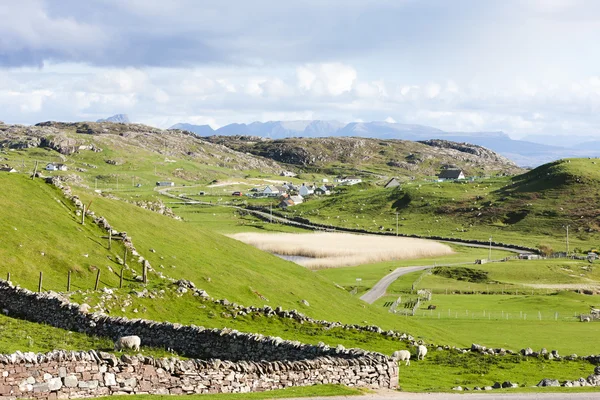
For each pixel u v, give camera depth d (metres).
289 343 39.72
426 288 162.50
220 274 83.50
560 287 168.88
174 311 58.94
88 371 26.64
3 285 54.69
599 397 33.69
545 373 49.44
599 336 95.31
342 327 62.38
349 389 32.00
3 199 74.88
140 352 39.00
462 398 32.66
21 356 25.17
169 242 89.75
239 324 58.22
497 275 185.25
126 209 95.44
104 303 54.59
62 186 84.00
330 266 199.38
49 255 66.06
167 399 26.69
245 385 30.59
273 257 113.62
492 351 58.28
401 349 56.34
